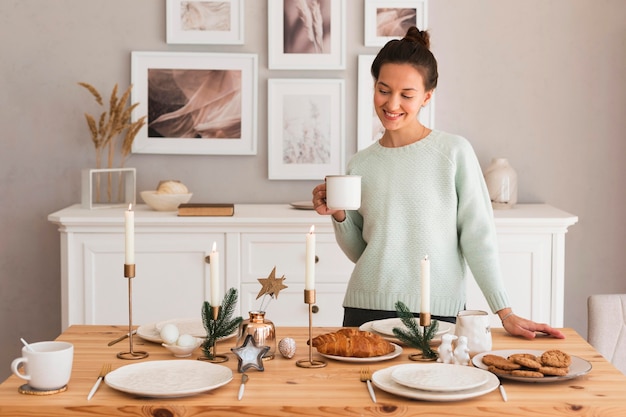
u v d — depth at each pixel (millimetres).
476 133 3836
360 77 3783
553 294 3363
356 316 2344
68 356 1685
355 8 3791
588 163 3859
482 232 2246
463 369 1771
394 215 2293
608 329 2549
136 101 3783
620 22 3812
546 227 3334
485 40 3807
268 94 3789
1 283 3859
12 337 3881
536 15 3807
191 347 1948
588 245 3895
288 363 1904
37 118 3803
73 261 3346
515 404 1606
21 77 3783
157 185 3840
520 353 1946
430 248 2264
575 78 3828
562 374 1741
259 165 3852
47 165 3818
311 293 1861
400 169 2297
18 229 3842
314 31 3779
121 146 3799
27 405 1590
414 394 1609
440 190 2270
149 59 3773
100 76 3789
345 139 3832
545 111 3836
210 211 3330
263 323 1943
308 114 3803
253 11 3791
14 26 3764
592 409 1598
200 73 3787
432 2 3793
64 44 3777
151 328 2184
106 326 2287
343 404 1602
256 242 3359
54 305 3877
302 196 3861
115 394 1665
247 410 1590
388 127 2246
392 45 2219
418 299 2270
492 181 3594
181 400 1622
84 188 3520
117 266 3354
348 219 2420
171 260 3355
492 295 2201
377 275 2303
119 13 3771
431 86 2238
